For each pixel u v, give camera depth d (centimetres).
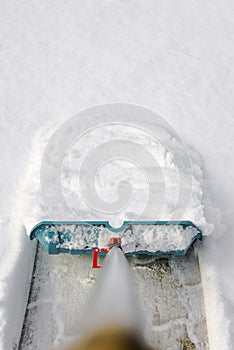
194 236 224
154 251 222
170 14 412
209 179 279
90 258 239
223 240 246
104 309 133
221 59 370
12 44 373
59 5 416
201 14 414
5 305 209
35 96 331
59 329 213
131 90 339
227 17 413
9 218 254
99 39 384
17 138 300
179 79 350
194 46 381
